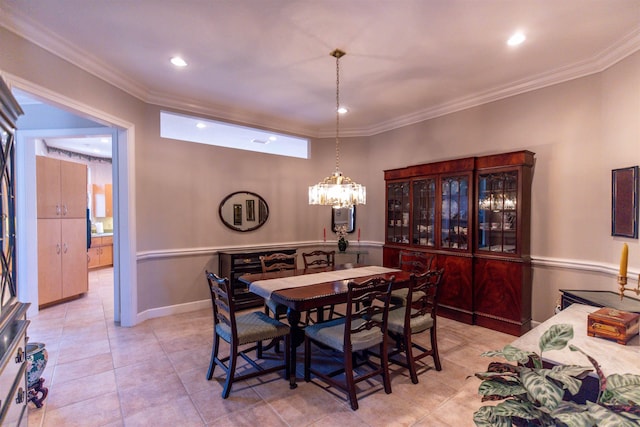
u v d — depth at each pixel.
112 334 3.40
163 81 3.55
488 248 3.64
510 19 2.41
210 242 4.41
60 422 2.00
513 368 1.14
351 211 5.41
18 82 2.33
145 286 3.84
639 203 2.56
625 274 1.66
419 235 4.33
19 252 4.02
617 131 2.82
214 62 3.11
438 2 2.21
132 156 3.57
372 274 3.16
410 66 3.19
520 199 3.34
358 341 2.24
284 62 3.12
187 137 6.36
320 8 2.29
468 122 4.06
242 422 2.01
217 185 4.48
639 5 2.24
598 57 2.96
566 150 3.24
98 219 7.88
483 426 1.00
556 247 3.31
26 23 2.35
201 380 2.50
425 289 2.58
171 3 2.22
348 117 4.86
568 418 0.87
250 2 2.22
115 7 2.26
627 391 0.92
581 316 1.81
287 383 2.48
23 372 1.56
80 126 3.78
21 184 4.00
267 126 4.93
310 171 5.45
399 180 4.55
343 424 1.99
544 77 3.35
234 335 2.27
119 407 2.15
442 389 2.39
